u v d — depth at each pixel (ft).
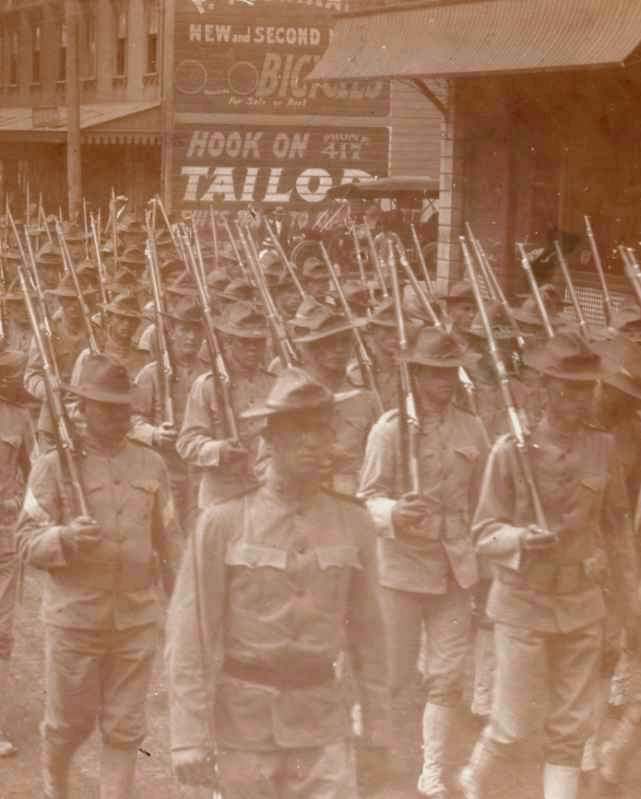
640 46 53.42
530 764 19.40
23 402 22.76
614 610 19.26
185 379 28.68
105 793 18.10
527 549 16.97
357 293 34.27
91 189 112.57
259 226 53.26
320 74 73.05
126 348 32.04
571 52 56.13
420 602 19.54
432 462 19.57
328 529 14.19
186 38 105.70
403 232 80.74
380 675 14.51
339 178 107.24
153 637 18.25
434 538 19.42
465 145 70.13
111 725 18.06
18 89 135.44
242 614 14.06
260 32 106.11
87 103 119.65
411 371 19.89
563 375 17.03
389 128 107.76
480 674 21.15
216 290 36.42
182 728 13.99
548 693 17.58
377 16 70.44
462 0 63.57
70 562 17.69
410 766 19.75
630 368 20.43
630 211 60.34
